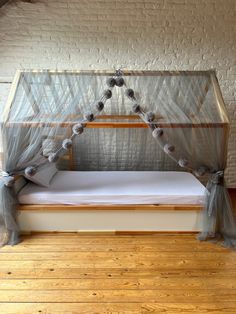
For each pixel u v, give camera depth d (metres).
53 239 3.05
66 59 4.05
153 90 3.33
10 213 2.98
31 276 2.47
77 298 2.22
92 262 2.67
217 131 3.03
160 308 2.13
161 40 4.03
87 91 3.28
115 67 4.09
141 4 3.92
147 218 3.10
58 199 3.06
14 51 4.01
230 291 2.32
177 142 3.08
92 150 4.05
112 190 3.18
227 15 3.96
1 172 3.11
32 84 3.30
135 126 3.33
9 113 3.08
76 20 3.95
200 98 3.30
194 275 2.51
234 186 4.46
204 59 4.09
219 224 3.10
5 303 2.17
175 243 3.01
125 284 2.38
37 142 3.05
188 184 3.38
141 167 4.07
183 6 3.93
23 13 3.90
